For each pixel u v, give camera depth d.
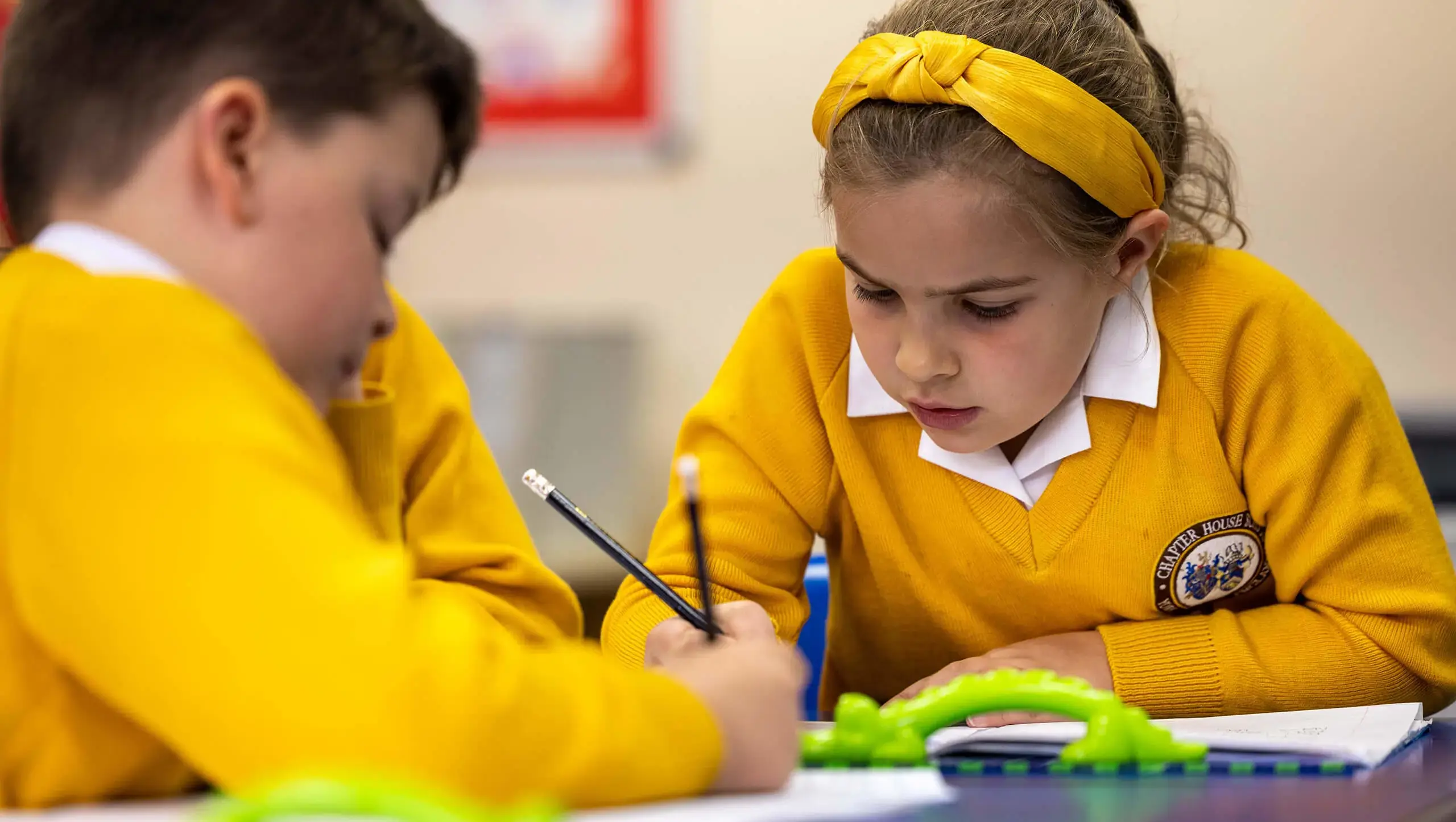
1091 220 1.10
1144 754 0.80
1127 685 1.16
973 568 1.29
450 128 0.79
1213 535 1.25
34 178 0.72
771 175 3.32
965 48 1.08
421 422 1.13
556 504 0.93
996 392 1.11
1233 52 2.95
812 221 3.31
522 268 3.41
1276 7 2.92
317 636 0.57
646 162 3.35
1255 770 0.78
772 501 1.30
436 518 1.09
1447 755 0.86
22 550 0.61
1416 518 1.24
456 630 0.60
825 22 3.26
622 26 3.32
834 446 1.31
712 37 3.30
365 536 0.65
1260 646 1.18
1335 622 1.20
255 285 0.69
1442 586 1.22
